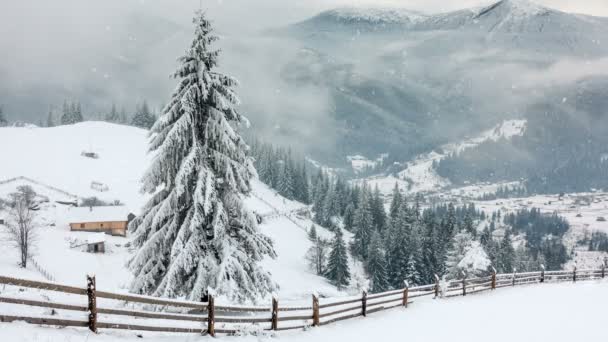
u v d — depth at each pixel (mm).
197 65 16016
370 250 76812
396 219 85000
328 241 90500
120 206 76125
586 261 166625
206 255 16250
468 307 19969
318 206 125500
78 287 8781
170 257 15984
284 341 12344
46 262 50969
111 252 61438
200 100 16438
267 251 17219
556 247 157000
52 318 8586
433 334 14758
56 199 79188
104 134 128750
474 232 89438
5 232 56031
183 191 14922
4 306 9812
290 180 135625
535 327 15992
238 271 15922
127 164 106812
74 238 62812
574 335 14883
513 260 74312
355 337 13805
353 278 79750
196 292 15320
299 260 79688
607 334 15008
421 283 74000
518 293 24531
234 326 12203
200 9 16078
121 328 9562
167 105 16094
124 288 17156
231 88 17047
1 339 7316
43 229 64750
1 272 41969
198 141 16203
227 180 15875
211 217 16781
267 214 105312
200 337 10977
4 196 72625
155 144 16047
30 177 86938
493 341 14086
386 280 75750
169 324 12641
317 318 14703
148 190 16125
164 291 15141
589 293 23953
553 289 25859
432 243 79938
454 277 44156
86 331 9016
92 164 101812
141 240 16531
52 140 115000
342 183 144875
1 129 119188
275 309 13094
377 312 18047
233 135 15828
